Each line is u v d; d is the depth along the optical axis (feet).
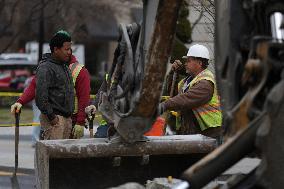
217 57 30.45
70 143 40.16
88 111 51.96
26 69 201.26
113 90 38.24
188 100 48.83
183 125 50.85
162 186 36.24
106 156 40.04
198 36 88.84
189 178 26.35
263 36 27.99
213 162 26.55
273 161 26.20
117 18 255.09
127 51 36.63
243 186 28.76
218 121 49.52
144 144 40.27
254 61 27.17
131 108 36.17
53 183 40.75
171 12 33.01
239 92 29.01
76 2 166.81
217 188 31.40
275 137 26.08
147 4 36.37
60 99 50.55
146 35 36.22
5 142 98.94
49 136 50.31
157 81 34.68
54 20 159.43
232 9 29.73
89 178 41.11
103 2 208.13
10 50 240.12
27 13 167.22
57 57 50.49
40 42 166.20
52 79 50.29
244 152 26.91
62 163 40.88
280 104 25.89
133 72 36.35
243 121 27.55
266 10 28.94
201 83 49.16
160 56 34.01
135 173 41.65
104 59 288.51
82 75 51.96
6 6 163.94
